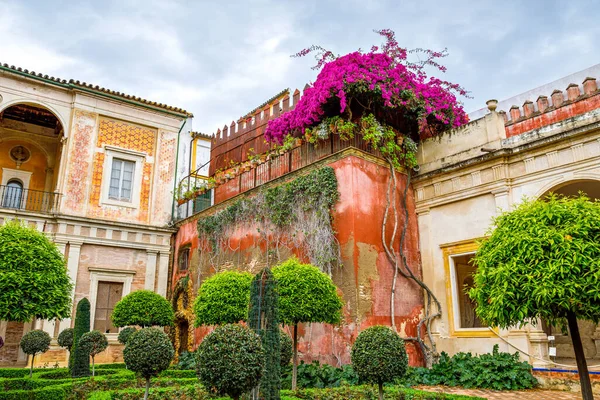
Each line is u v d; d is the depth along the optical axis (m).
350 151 10.48
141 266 16.25
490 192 10.02
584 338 11.92
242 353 4.86
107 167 16.25
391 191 11.05
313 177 11.05
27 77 15.19
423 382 8.97
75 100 15.93
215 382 4.79
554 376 8.24
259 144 16.45
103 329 15.10
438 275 10.73
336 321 8.28
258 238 12.56
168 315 12.59
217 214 14.52
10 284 7.52
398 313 10.16
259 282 5.98
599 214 5.34
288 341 8.20
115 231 15.85
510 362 8.70
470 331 9.85
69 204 15.19
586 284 4.87
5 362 14.68
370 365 5.65
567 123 9.17
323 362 9.89
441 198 10.98
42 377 10.19
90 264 15.23
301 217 11.22
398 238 10.87
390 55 11.84
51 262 8.41
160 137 17.56
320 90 11.44
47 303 8.02
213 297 9.47
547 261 5.17
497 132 10.27
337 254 10.18
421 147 11.91
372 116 10.99
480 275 5.85
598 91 10.08
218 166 18.62
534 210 5.73
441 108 11.95
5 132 17.08
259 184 13.59
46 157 17.78
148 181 17.06
